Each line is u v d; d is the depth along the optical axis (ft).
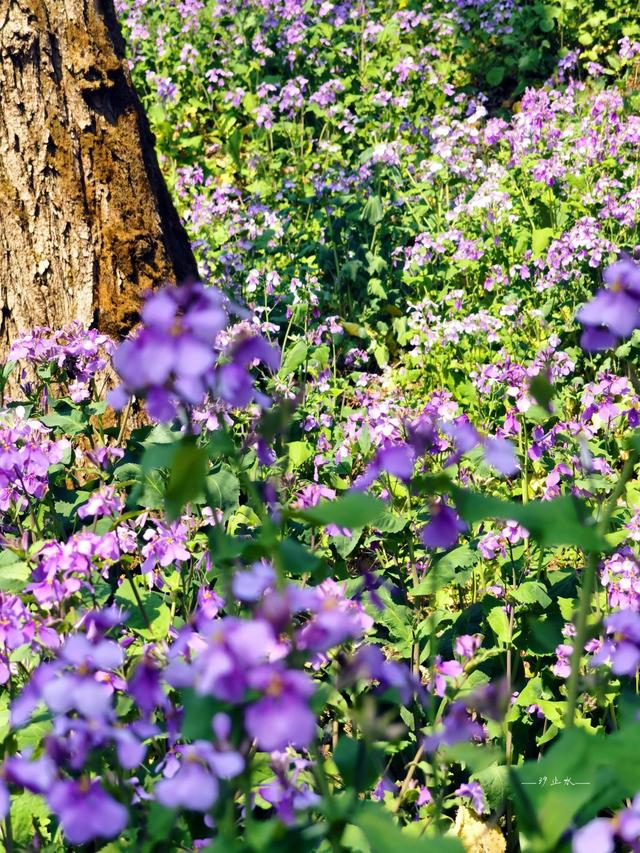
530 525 4.79
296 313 19.49
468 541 11.82
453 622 11.24
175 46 37.14
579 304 19.45
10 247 14.92
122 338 15.15
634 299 5.08
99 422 12.75
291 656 4.58
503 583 10.99
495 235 22.33
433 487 4.96
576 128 25.58
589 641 9.36
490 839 9.25
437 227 24.59
